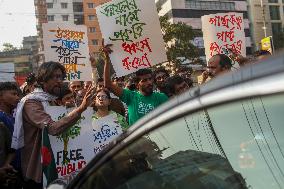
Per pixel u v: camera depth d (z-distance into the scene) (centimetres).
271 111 102
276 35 6347
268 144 105
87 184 166
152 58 524
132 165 147
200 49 5491
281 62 95
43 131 326
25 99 340
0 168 342
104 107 474
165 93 484
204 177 124
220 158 118
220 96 110
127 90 479
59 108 372
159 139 134
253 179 109
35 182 360
